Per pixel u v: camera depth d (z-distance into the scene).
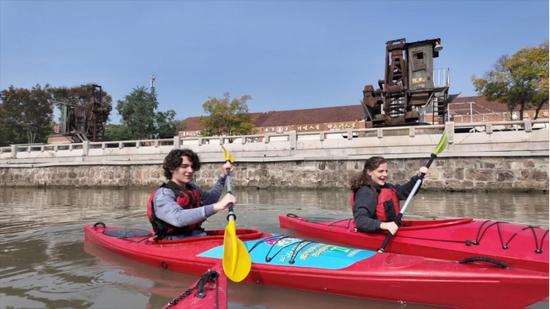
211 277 2.83
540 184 13.19
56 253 4.69
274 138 17.80
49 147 21.91
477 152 13.88
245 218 7.83
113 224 7.15
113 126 39.38
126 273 3.76
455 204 10.02
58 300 3.09
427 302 2.82
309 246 3.52
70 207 10.44
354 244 4.81
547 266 3.52
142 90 35.91
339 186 15.71
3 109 43.12
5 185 21.83
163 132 36.38
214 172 17.83
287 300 3.03
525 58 25.45
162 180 18.84
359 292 3.00
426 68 19.44
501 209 8.80
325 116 41.47
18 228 6.70
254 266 3.41
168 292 3.23
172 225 3.86
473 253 3.91
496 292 2.62
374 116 21.33
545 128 13.34
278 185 16.59
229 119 32.69
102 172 19.95
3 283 3.54
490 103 36.28
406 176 14.72
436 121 27.38
